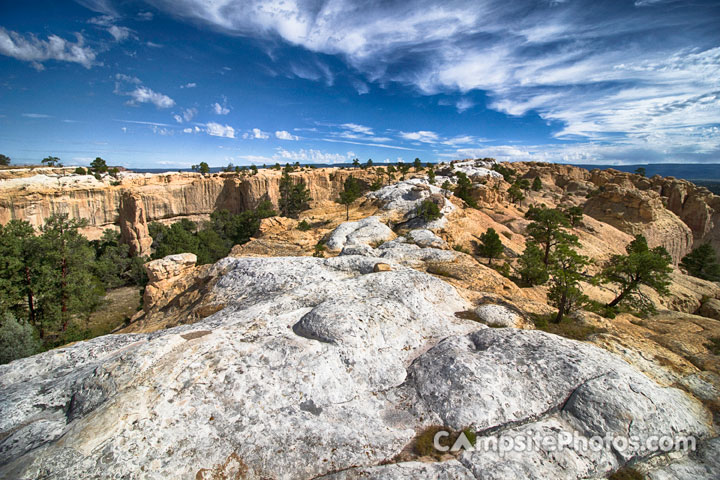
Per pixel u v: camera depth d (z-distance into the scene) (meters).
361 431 10.68
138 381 11.05
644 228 93.69
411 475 8.98
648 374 15.20
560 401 11.77
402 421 11.23
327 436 10.33
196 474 8.95
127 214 92.56
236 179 143.00
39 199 102.94
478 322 18.39
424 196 75.19
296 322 15.65
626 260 31.50
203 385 11.21
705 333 21.38
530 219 82.12
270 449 9.77
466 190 90.88
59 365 14.79
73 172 152.50
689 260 82.00
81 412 10.71
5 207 97.06
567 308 22.94
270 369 12.18
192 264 31.41
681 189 123.00
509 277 45.44
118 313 56.69
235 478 9.07
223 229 112.62
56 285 38.75
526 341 14.55
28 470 8.40
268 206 121.56
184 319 21.31
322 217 77.81
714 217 117.88
